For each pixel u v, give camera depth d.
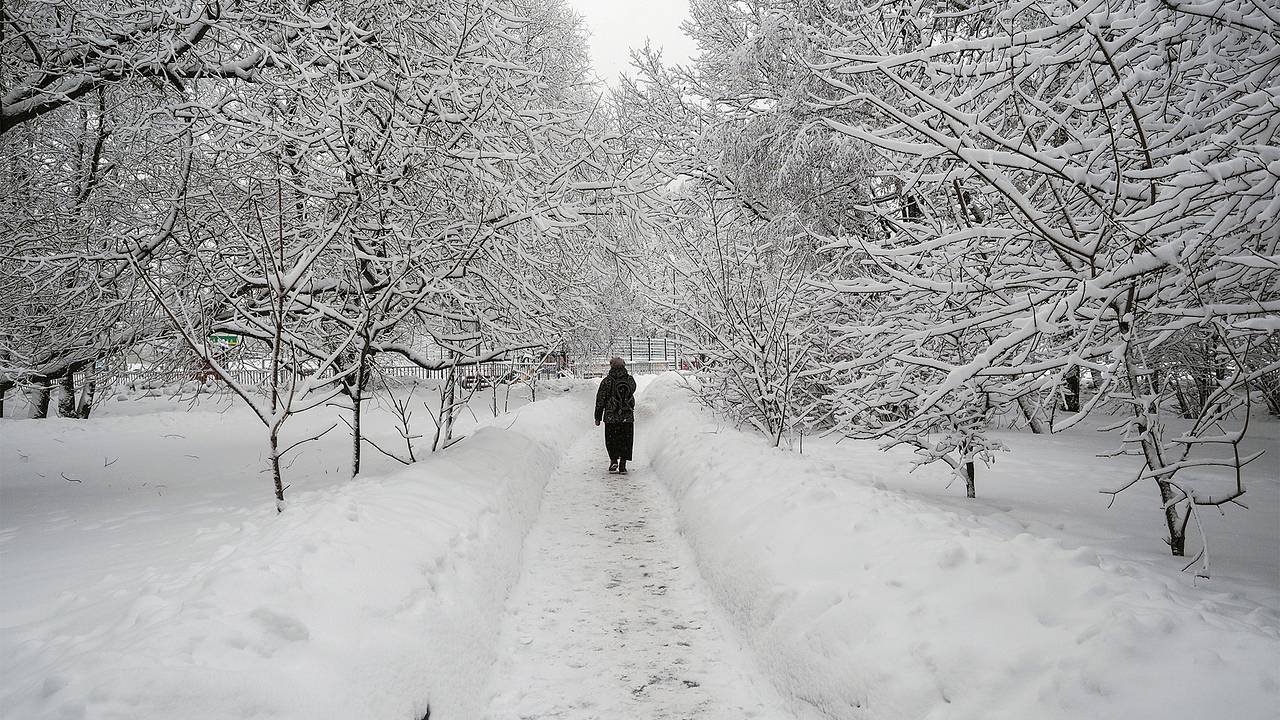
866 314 7.97
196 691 2.26
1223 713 2.10
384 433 14.48
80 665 2.37
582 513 7.71
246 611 2.83
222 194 7.71
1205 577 4.03
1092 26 3.82
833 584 3.80
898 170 6.07
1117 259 4.45
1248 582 4.00
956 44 4.09
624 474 10.34
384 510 4.68
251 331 7.46
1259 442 11.32
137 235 8.34
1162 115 4.56
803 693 3.39
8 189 8.69
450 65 7.15
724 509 5.96
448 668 3.41
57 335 8.66
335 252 7.86
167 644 2.47
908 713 2.72
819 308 8.51
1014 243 4.92
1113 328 4.98
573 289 8.90
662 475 9.63
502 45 8.01
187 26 7.48
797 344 8.83
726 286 9.05
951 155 4.41
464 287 8.12
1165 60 4.57
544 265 8.09
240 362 8.73
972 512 6.14
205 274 7.41
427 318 9.16
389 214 7.62
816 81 11.09
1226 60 4.23
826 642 3.37
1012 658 2.63
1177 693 2.21
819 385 9.82
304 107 7.12
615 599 5.07
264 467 10.52
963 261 5.11
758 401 9.35
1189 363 8.34
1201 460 4.16
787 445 9.67
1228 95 4.18
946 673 2.73
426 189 7.93
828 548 4.25
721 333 9.74
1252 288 4.60
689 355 11.59
